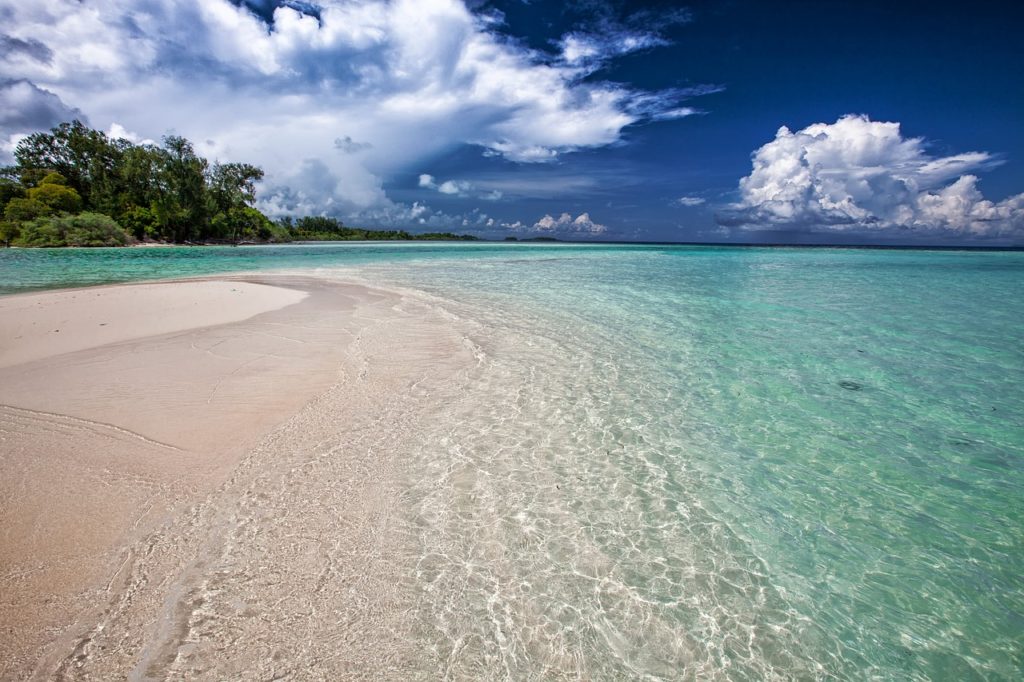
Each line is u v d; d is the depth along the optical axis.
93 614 2.54
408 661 2.37
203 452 4.25
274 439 4.55
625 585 2.92
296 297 13.17
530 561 3.09
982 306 13.04
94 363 6.64
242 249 47.66
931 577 3.04
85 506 3.42
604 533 3.39
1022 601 2.85
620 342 8.54
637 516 3.60
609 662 2.41
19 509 3.35
